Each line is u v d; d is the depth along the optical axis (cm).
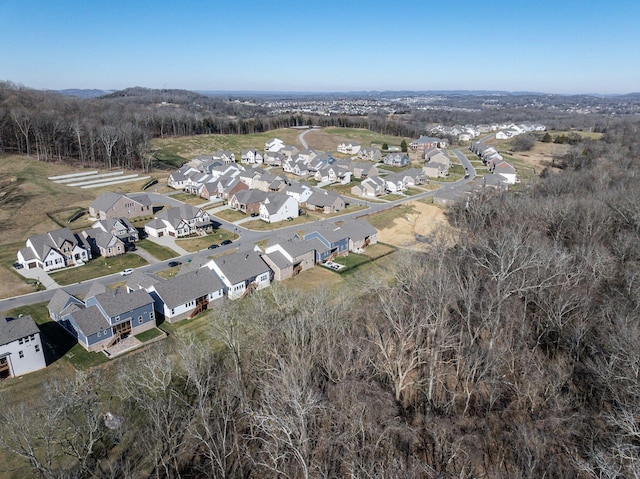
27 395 3738
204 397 3362
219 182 10625
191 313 5212
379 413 2998
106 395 3700
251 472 2991
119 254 7112
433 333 3753
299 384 3052
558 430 3041
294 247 6419
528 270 4588
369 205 9881
